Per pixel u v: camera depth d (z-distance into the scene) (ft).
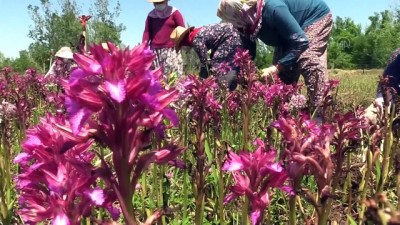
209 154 5.85
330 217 5.37
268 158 3.16
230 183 5.36
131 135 2.36
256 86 7.82
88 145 2.65
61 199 2.56
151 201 5.44
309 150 3.32
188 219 5.62
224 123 8.28
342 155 3.98
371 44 127.54
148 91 2.33
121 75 2.27
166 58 15.01
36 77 13.30
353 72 74.02
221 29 12.17
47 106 11.34
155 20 15.15
